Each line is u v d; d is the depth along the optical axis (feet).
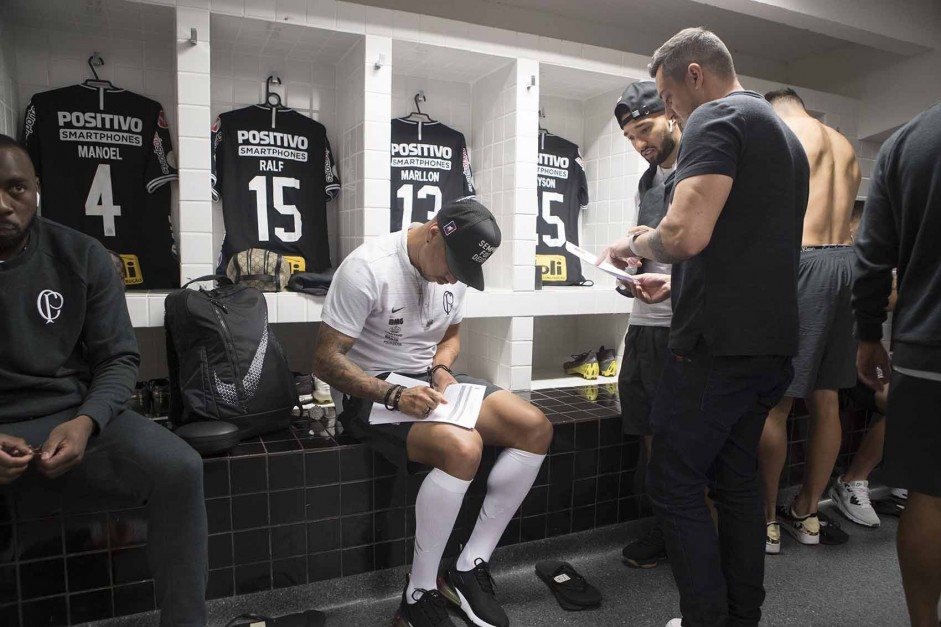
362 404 5.98
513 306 9.07
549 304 9.32
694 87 4.68
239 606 5.90
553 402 8.33
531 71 8.96
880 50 11.59
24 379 4.83
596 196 11.09
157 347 8.75
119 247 8.38
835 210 7.52
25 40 7.94
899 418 4.40
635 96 6.44
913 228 4.33
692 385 4.60
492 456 6.70
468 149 10.36
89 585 5.46
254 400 6.46
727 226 4.33
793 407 8.48
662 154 6.52
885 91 11.56
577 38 10.78
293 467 6.00
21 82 7.97
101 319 5.14
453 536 6.63
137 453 4.76
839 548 7.28
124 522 5.50
